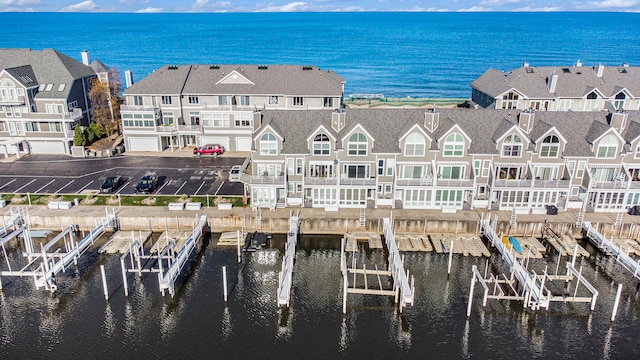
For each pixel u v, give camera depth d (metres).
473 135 63.62
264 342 43.88
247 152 87.56
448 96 154.62
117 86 97.44
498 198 63.22
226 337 44.38
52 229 61.66
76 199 64.31
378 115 65.00
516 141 61.69
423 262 55.47
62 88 84.31
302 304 48.75
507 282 49.78
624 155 61.97
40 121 83.19
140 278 52.38
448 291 50.94
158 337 44.31
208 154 84.88
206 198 66.31
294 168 63.03
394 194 63.06
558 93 87.94
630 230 59.28
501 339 44.59
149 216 60.84
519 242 58.50
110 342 43.72
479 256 56.31
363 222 60.06
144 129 85.44
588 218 60.88
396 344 43.88
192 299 49.34
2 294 50.03
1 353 42.44
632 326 46.38
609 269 54.69
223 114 85.38
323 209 62.97
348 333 45.06
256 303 48.81
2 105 81.81
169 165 79.94
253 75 88.44
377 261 55.84
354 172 63.25
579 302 49.16
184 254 53.44
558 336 45.03
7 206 63.66
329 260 56.38
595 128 63.06
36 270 49.91
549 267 54.62
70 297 49.53
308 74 88.75
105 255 56.50
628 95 86.94
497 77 97.12
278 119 64.81
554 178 63.50
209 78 88.38
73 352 42.53
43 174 75.50
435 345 43.84
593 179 61.06
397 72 197.50
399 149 61.88
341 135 63.03
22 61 87.06
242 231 60.59
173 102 86.31
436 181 61.25
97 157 83.88
